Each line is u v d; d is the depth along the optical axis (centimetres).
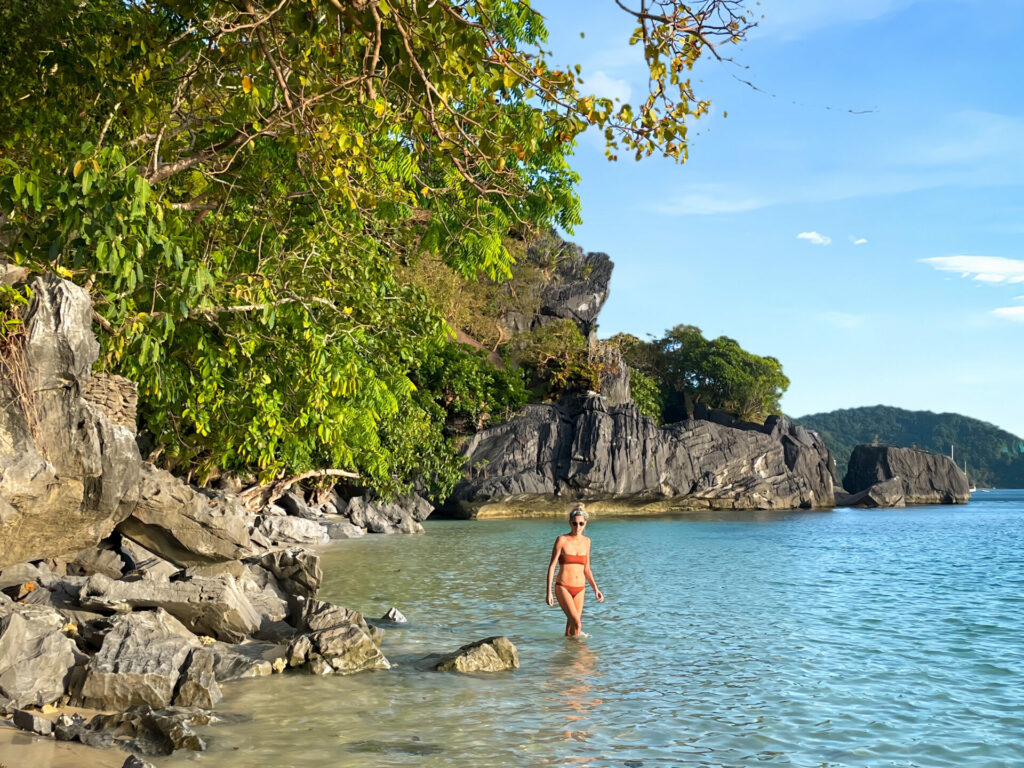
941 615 1546
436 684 932
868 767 667
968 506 10306
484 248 1249
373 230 1652
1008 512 8531
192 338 1509
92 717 734
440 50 712
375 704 840
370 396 1919
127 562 1286
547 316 9069
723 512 7125
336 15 743
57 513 860
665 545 3403
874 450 10562
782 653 1146
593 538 3872
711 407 10050
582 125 739
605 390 7444
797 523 5600
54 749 638
